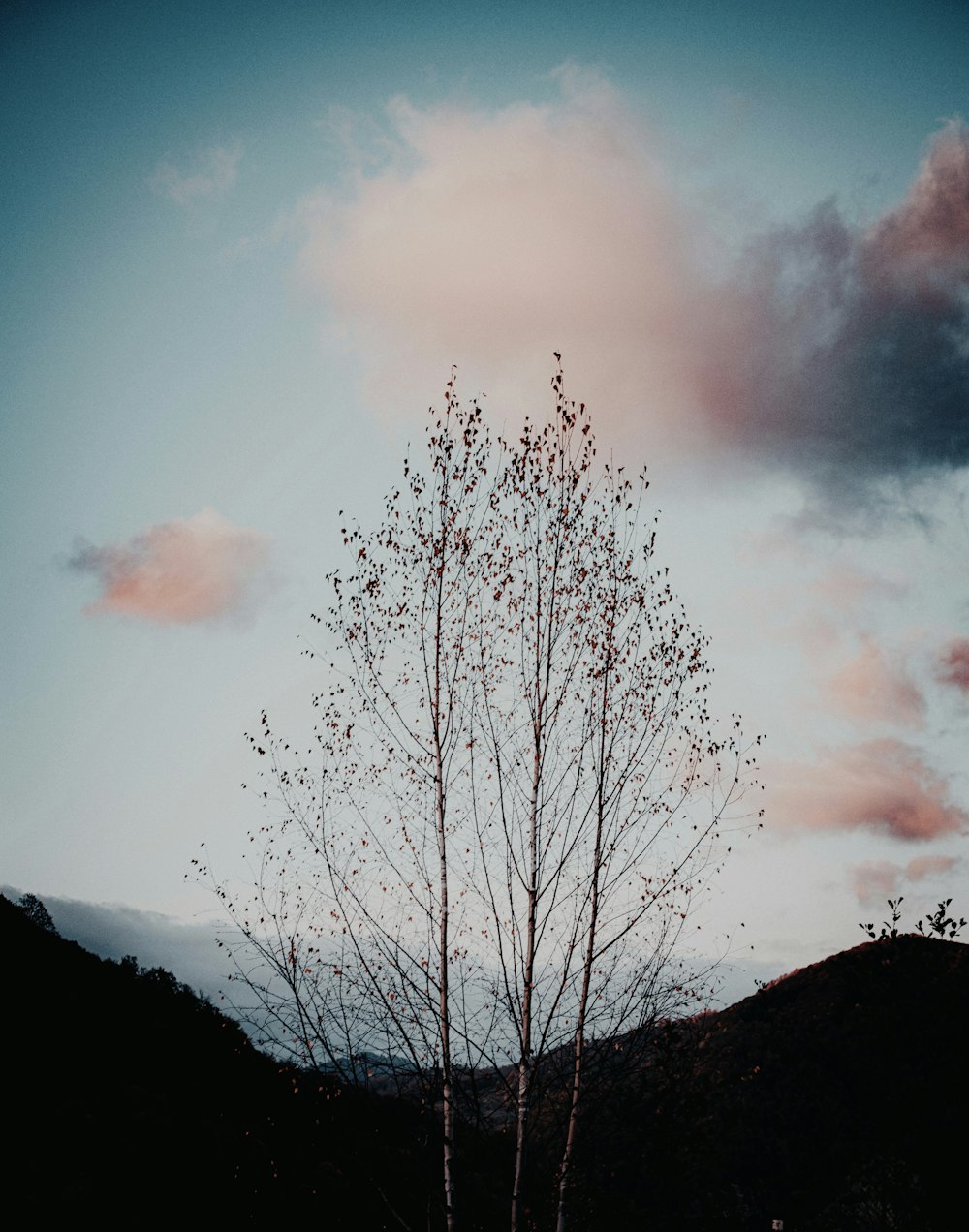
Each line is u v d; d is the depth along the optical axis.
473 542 14.16
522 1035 11.93
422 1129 11.60
